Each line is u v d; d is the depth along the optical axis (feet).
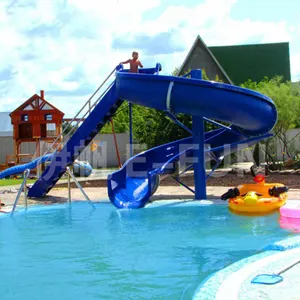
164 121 73.77
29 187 52.54
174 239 26.89
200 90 35.88
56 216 36.78
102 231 30.07
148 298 16.87
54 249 25.16
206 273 19.81
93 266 21.52
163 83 36.17
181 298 16.70
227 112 36.86
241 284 15.76
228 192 38.29
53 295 17.54
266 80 106.32
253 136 44.11
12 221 34.71
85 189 55.36
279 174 60.34
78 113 47.85
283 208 32.37
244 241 25.75
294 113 67.26
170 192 48.73
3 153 103.96
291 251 20.54
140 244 25.88
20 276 20.11
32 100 84.64
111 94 44.70
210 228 29.81
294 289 14.87
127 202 41.27
